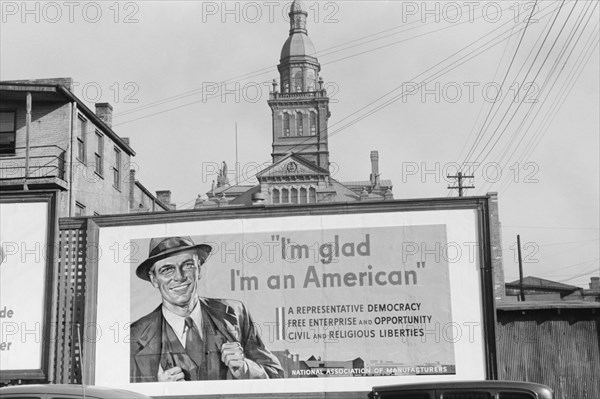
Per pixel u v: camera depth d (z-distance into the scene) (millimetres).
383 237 19281
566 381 20641
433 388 10375
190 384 19266
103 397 9609
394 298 19016
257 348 19188
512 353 20953
